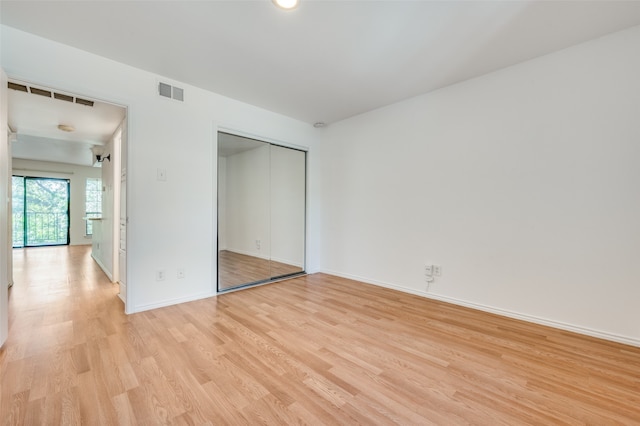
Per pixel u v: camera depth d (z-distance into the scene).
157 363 1.81
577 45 2.30
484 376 1.71
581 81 2.29
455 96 2.99
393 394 1.54
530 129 2.53
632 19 1.98
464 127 2.93
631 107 2.10
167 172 2.83
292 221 4.34
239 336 2.21
